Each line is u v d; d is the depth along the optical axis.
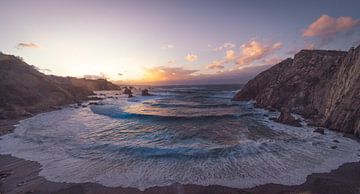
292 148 14.56
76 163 12.33
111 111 32.94
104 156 13.39
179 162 12.27
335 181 9.80
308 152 13.75
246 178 10.23
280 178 10.21
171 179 10.23
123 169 11.44
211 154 13.46
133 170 11.30
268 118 26.36
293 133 18.81
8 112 28.69
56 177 10.63
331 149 14.31
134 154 13.68
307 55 33.38
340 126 19.05
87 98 56.03
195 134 18.84
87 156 13.41
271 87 36.84
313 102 27.81
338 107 20.12
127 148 14.84
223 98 58.66
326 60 29.52
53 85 46.62
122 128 21.59
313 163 11.98
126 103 46.81
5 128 21.39
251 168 11.35
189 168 11.44
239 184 9.68
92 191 9.27
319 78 29.23
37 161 12.67
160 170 11.24
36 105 35.78
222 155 13.28
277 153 13.58
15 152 14.23
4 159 13.02
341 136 17.64
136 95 74.25
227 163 12.04
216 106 39.72
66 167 11.79
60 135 18.69
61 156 13.47
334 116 20.12
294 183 9.73
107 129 21.14
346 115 18.84
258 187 9.41
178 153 13.70
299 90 30.64
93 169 11.48
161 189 9.35
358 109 18.05
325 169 11.19
